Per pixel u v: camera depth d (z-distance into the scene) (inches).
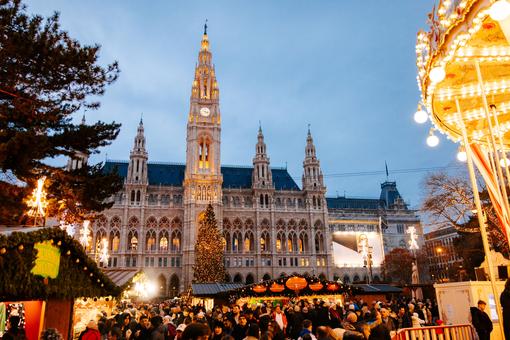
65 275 592.7
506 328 524.1
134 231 4178.2
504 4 368.5
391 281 4429.1
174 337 709.3
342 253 4665.4
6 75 849.5
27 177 864.3
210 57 5049.2
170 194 4458.7
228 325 687.1
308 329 547.8
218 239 3533.5
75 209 1105.4
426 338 602.5
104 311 1154.7
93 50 941.8
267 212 4608.8
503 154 723.4
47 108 917.2
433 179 1939.0
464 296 783.1
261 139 4911.4
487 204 1812.3
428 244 5167.3
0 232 464.8
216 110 4699.8
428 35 525.0
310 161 4985.2
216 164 4480.8
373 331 459.5
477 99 716.7
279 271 4402.1
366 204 5836.6
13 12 848.9
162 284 4060.0
